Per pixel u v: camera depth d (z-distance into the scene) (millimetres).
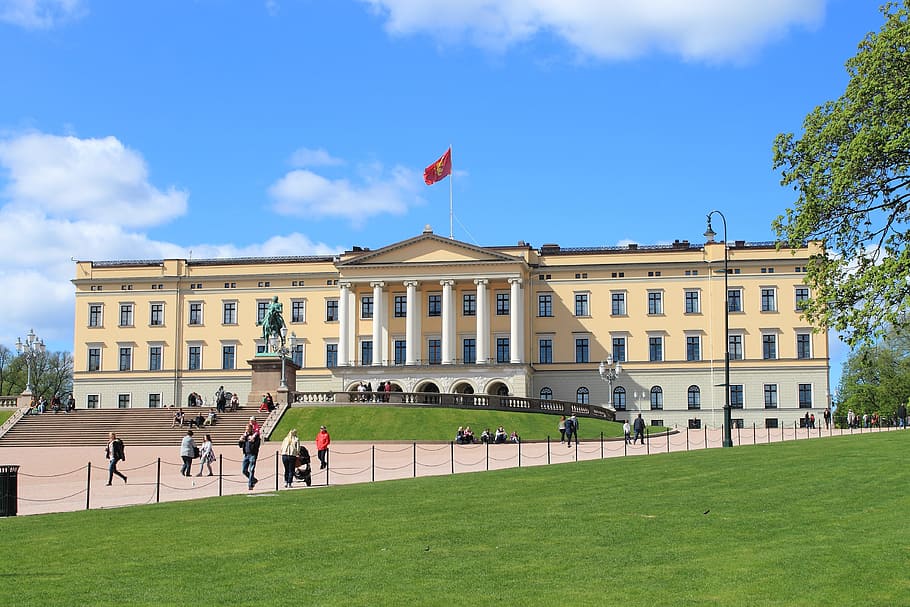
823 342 128500
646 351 132375
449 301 131000
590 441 90125
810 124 47688
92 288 142875
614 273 134250
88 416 96750
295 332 138625
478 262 130250
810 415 124188
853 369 140125
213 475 56781
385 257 133000
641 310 133125
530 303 135375
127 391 140500
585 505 34875
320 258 140500
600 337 133375
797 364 128750
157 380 140000
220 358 139500
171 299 141375
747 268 131250
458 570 24344
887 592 21578
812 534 27969
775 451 52719
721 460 48875
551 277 135250
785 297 130000
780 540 27250
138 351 140875
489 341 132125
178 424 91812
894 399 131500
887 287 39969
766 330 130000
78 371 141500
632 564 24703
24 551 27578
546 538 28453
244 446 48594
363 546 27688
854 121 45625
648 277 133500
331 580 23406
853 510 31812
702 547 26578
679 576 23328
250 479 47500
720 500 34781
